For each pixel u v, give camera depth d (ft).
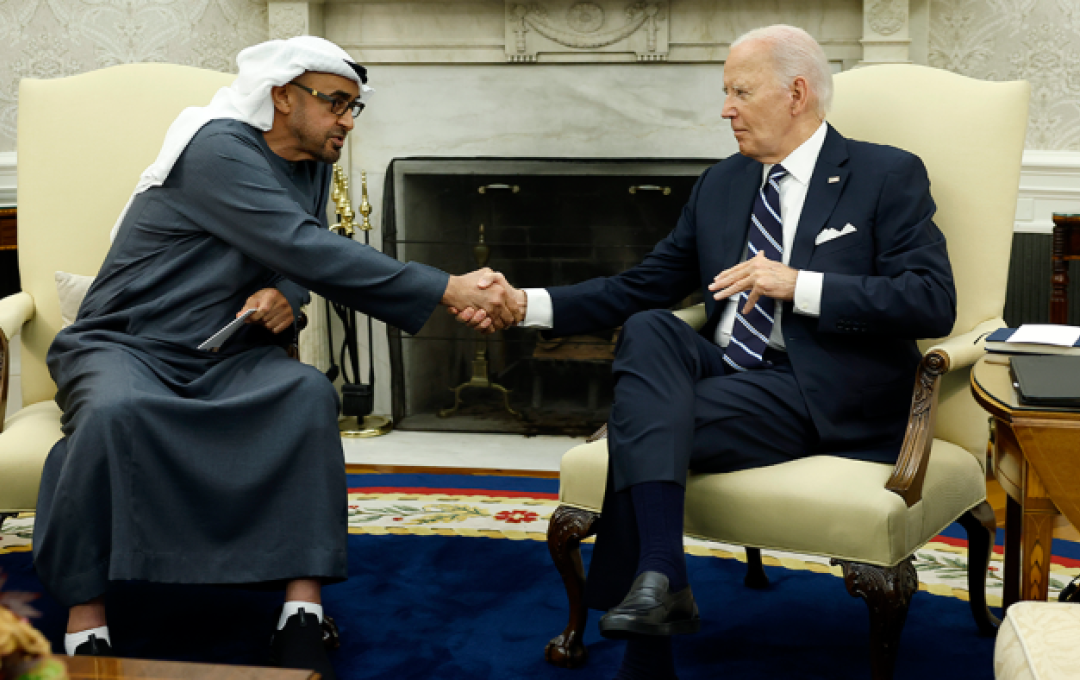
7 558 7.68
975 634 6.42
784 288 5.64
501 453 11.17
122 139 7.27
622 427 5.28
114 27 12.13
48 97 7.37
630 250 11.45
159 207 6.31
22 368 7.13
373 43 11.57
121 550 5.32
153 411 5.46
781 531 5.18
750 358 5.99
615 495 5.32
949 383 6.04
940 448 5.84
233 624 6.59
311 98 6.30
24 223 7.22
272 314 6.23
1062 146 11.20
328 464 5.73
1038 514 4.62
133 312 6.16
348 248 6.06
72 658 3.40
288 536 5.61
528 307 6.45
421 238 11.78
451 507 9.16
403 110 11.74
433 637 6.40
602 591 5.31
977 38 11.23
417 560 7.75
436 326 12.03
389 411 12.51
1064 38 10.98
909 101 6.59
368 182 11.95
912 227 5.87
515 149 11.64
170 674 3.29
